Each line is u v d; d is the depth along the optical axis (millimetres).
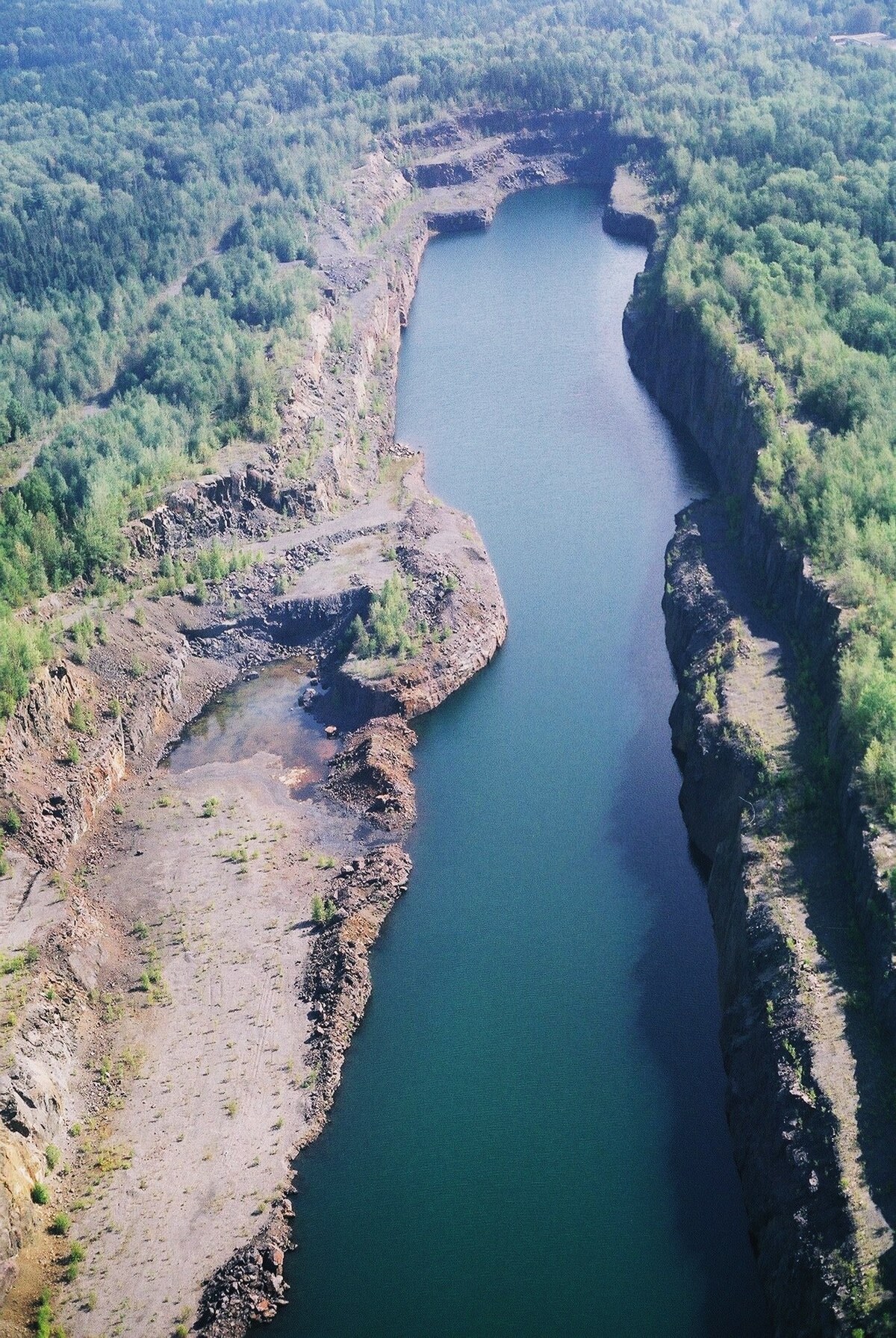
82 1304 97250
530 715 159500
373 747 150750
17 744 139875
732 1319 97188
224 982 123250
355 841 141125
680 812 143375
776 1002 106125
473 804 146375
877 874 108500
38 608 162750
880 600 139625
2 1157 100812
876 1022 101750
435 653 163625
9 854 131250
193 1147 108562
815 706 135500
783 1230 94562
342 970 123375
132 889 133875
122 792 148250
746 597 159500
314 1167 108750
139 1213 103438
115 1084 113562
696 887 134250
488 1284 100688
